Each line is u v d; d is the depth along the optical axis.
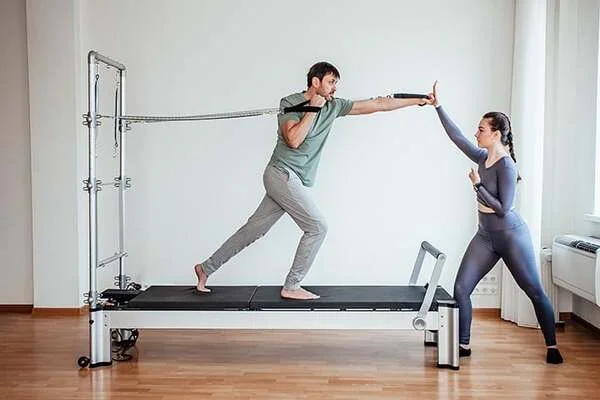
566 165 5.23
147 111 5.56
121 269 4.91
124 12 5.56
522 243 4.21
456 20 5.45
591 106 5.17
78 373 4.03
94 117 4.17
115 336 4.59
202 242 5.59
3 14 5.67
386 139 5.47
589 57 5.16
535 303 4.26
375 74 5.48
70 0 5.47
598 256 4.29
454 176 5.47
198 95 5.54
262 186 5.54
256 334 5.03
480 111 5.46
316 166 4.38
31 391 3.70
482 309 5.54
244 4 5.49
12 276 5.76
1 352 4.50
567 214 5.26
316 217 4.22
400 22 5.45
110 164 5.63
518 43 5.10
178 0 5.52
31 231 5.75
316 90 4.19
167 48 5.54
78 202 5.56
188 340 4.84
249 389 3.73
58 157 5.54
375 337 4.93
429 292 4.05
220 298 4.23
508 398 3.58
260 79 5.50
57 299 5.60
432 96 4.46
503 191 4.18
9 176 5.71
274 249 5.54
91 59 4.14
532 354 4.43
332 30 5.46
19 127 5.70
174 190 5.58
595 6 5.13
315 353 4.49
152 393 3.66
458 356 4.11
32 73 5.52
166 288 4.61
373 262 5.52
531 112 5.00
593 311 5.02
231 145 5.53
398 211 5.50
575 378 3.92
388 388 3.74
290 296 4.23
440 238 5.50
